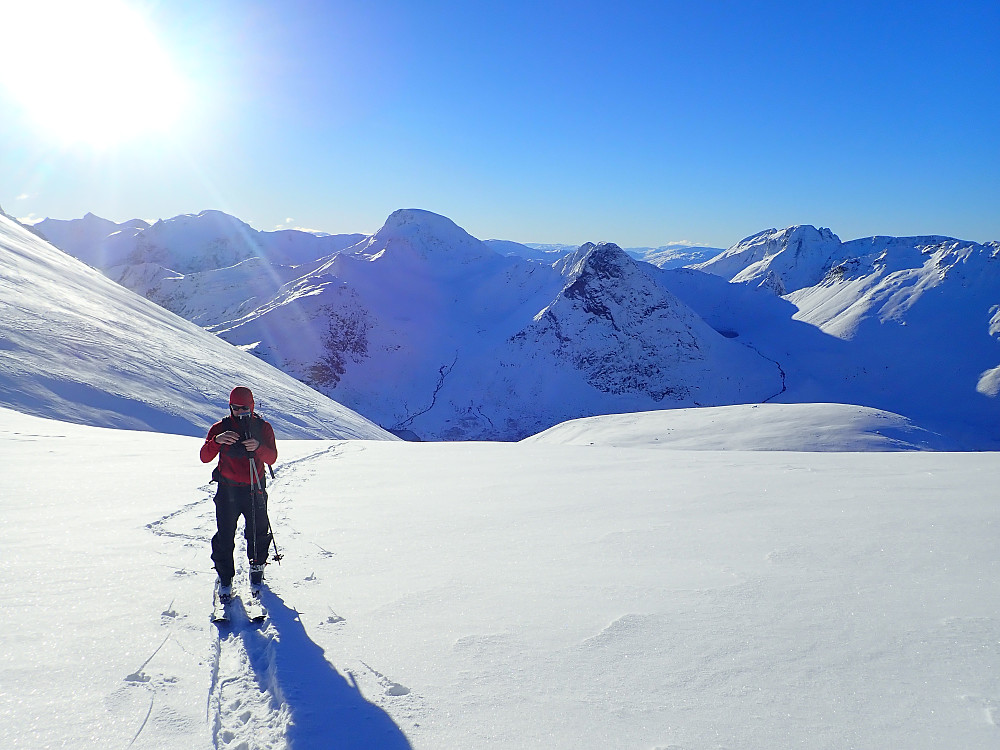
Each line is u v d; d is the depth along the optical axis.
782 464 12.77
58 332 41.72
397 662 3.34
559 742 2.56
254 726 2.77
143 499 7.93
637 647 3.52
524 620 3.96
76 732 2.64
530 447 18.39
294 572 5.09
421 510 7.84
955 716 2.78
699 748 2.52
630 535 6.39
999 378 199.38
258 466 4.79
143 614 4.03
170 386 41.53
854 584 4.69
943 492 8.69
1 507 7.22
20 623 3.75
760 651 3.47
